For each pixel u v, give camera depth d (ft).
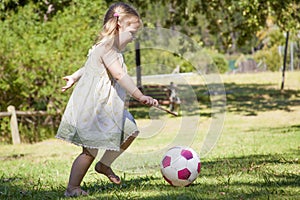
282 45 157.17
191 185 19.97
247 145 38.32
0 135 51.08
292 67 151.94
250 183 19.92
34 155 38.81
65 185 21.84
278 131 49.34
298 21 77.15
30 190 20.43
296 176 21.35
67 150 42.04
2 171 28.35
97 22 55.21
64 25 53.47
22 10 52.90
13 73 50.52
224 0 73.82
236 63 169.48
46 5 58.85
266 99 89.97
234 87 114.01
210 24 81.66
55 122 54.19
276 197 16.83
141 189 19.21
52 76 51.55
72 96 18.69
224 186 19.40
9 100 52.21
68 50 52.47
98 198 17.70
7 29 51.21
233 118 66.49
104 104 18.31
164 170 19.63
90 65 18.67
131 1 72.13
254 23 73.00
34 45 51.19
